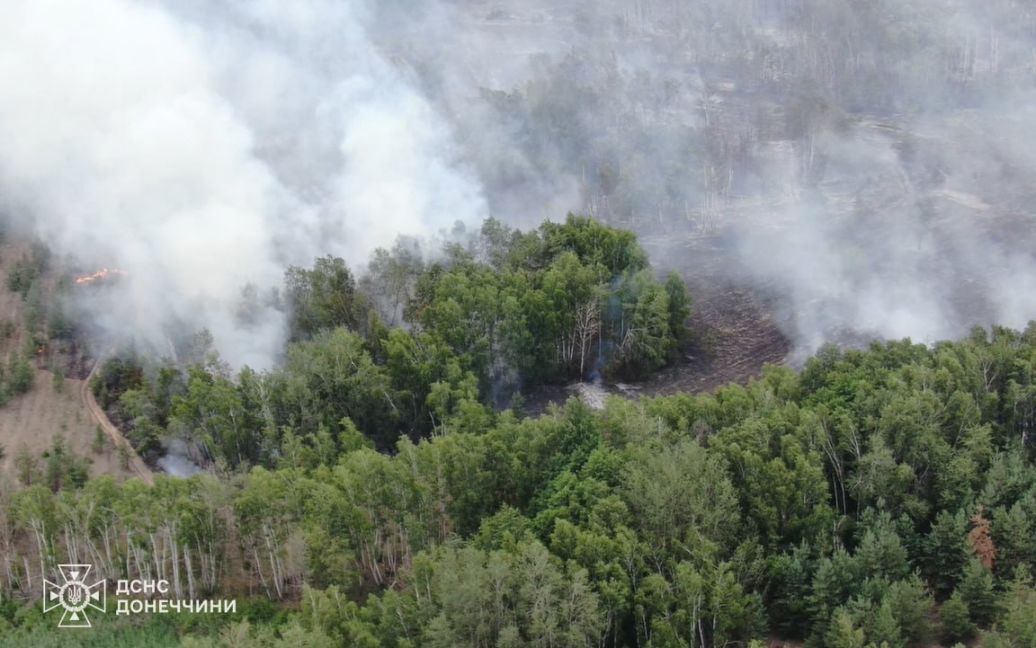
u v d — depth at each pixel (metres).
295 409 116.69
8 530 100.25
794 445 94.56
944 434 99.19
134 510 95.25
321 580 91.38
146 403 123.31
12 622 93.88
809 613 85.50
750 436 96.44
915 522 92.69
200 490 95.00
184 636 87.50
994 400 101.75
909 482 93.88
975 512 90.62
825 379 108.62
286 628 83.44
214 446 113.12
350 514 92.00
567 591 79.56
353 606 83.38
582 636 77.94
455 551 85.25
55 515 95.88
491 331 127.00
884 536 86.81
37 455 121.00
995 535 88.38
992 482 91.69
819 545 88.06
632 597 82.69
